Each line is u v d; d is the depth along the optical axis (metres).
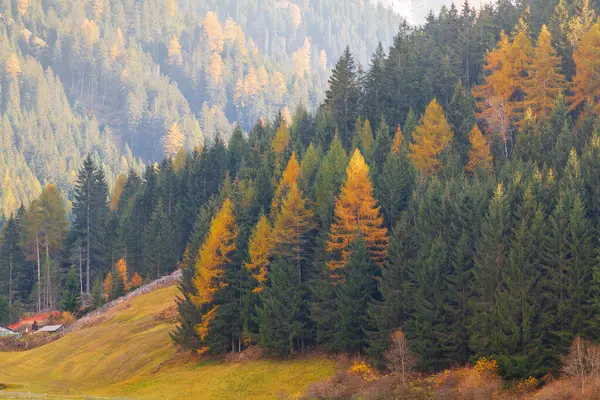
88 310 123.75
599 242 61.59
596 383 51.09
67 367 89.19
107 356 89.31
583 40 103.56
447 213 69.69
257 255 77.44
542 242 61.97
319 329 71.88
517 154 89.00
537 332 58.38
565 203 63.97
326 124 122.12
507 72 110.00
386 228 72.88
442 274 64.75
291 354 73.50
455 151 96.50
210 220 97.31
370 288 70.56
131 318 103.00
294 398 62.38
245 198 95.44
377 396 58.38
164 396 69.12
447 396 55.62
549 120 95.81
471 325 60.91
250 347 77.00
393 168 79.56
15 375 88.69
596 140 74.75
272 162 119.50
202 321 79.69
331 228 73.56
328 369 68.00
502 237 63.41
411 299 66.00
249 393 66.62
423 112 119.94
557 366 56.59
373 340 67.25
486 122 108.12
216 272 78.81
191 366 78.94
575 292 58.28
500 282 61.47
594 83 100.50
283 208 76.44
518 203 69.00
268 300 73.50
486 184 73.94
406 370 62.66
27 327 122.19
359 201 73.00
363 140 105.56
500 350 58.19
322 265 73.69
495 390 54.78
